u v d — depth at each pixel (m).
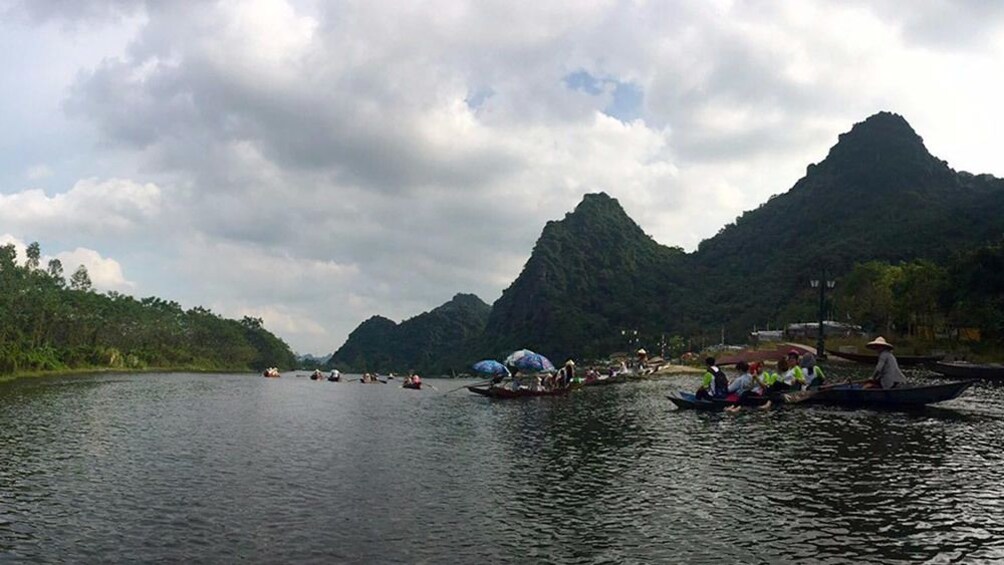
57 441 23.81
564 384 46.00
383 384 88.62
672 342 138.25
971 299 70.38
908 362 53.41
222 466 18.94
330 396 55.22
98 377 86.00
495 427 28.05
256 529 12.34
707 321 157.75
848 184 179.50
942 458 17.36
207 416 34.75
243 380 97.19
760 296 151.50
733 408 29.97
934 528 11.40
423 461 19.55
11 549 11.17
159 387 65.62
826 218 171.88
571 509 13.38
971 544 10.55
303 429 28.48
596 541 11.23
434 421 31.45
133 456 20.70
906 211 150.25
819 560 10.00
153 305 155.75
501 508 13.59
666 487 15.01
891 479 15.03
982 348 69.19
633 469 17.23
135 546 11.35
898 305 77.19
